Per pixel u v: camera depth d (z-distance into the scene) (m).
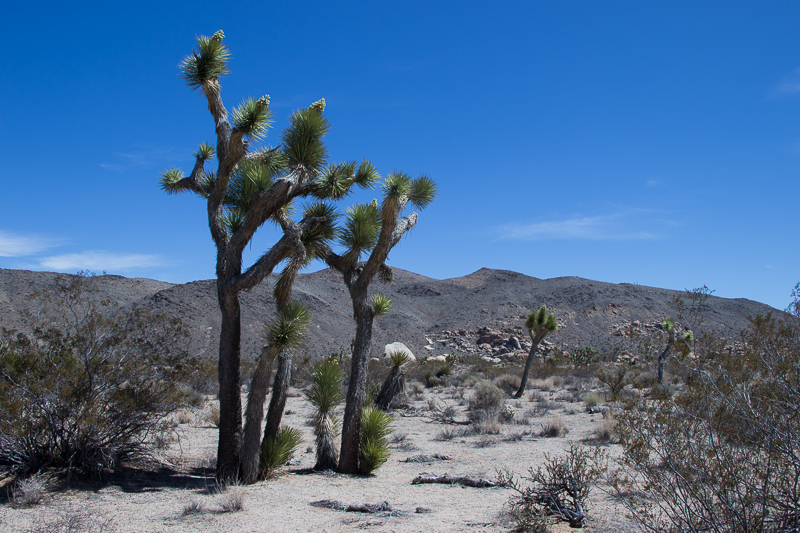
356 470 8.95
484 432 13.53
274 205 7.80
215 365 20.11
